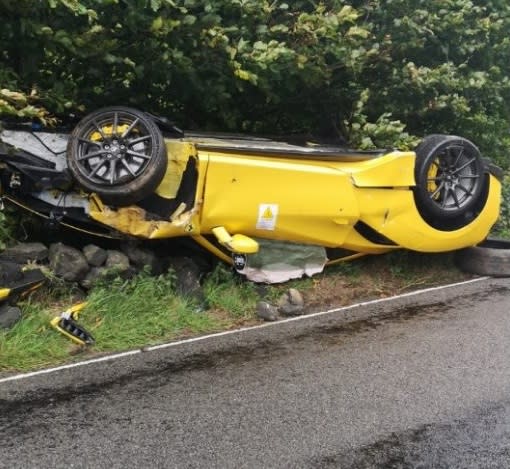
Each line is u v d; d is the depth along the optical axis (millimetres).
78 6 5488
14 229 5633
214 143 5891
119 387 4316
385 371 4742
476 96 8992
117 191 5281
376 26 7918
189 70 6508
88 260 5469
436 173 6805
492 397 4398
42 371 4496
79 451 3543
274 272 6277
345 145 7527
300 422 3959
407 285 7031
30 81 6137
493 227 9328
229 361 4824
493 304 6465
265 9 6531
